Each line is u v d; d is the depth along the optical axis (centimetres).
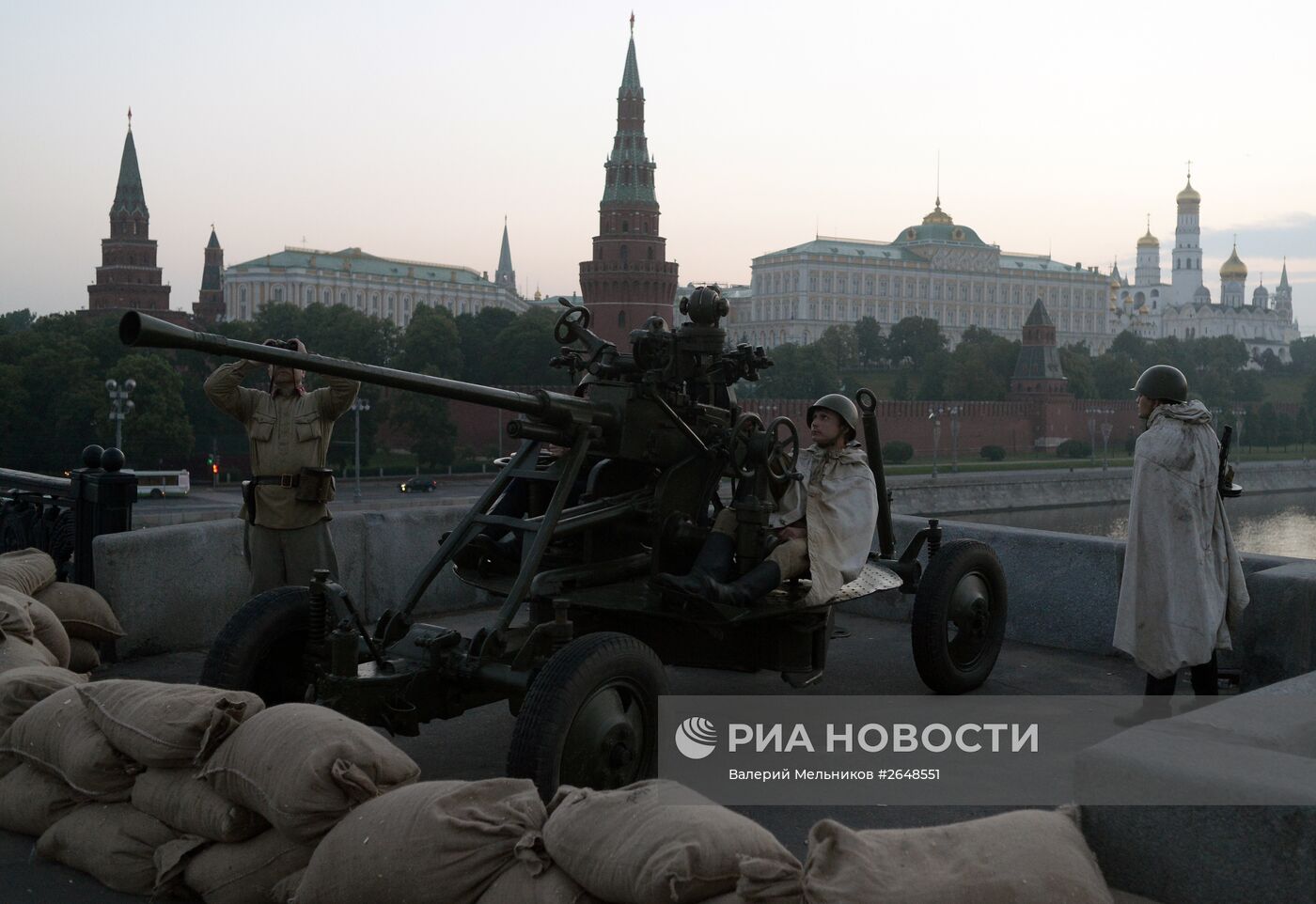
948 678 613
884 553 636
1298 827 256
